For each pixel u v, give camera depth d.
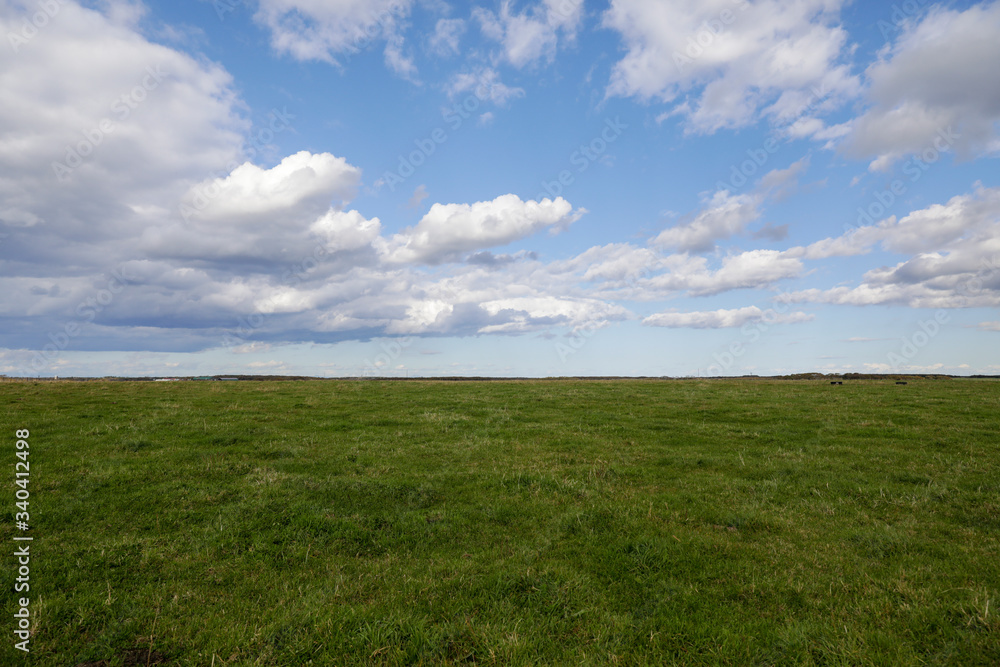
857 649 6.13
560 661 6.14
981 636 6.27
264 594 7.95
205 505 11.73
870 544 9.50
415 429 21.50
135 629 6.85
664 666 6.04
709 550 9.27
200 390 34.62
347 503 11.98
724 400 31.19
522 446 18.33
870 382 46.28
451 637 6.46
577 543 9.71
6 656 6.16
